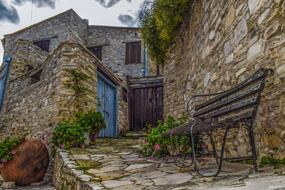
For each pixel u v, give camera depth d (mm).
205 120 2818
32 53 11969
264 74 2180
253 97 2275
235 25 3574
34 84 8367
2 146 5270
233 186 1791
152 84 12000
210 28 4809
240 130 3225
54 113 6680
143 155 5055
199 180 2484
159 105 11711
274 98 2443
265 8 2717
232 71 3674
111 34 16125
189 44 6477
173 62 7992
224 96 2988
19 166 5148
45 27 15492
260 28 2822
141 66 15094
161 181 2707
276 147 2393
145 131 10461
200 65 5449
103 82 9117
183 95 6926
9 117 9797
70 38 14742
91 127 6613
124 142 7145
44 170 5539
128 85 12133
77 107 6895
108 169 3752
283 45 2373
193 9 6148
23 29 16078
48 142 6508
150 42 8625
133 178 3033
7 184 5020
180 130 3412
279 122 2352
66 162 4270
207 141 4566
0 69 12258
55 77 7105
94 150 5645
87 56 7711
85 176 3223
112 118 9750
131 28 15891
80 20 15945
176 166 3686
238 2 3482
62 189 4227
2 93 11070
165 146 4957
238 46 3467
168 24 7324
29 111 8297
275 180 1692
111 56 15648
